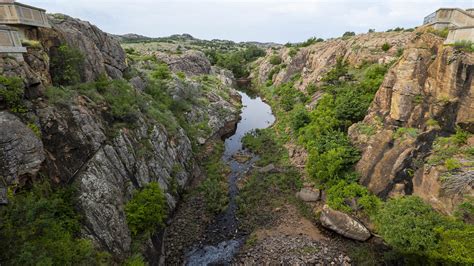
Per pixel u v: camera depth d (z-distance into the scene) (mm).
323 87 43750
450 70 19109
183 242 20469
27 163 13219
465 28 18797
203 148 35812
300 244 20141
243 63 114500
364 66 43562
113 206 16500
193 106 42594
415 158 20031
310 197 25125
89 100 19703
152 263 17328
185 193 25953
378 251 19031
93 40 28344
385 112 24344
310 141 30484
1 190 11664
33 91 15961
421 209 16984
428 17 24562
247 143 38719
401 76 22625
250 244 20312
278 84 69125
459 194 16453
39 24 18938
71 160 15789
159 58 68750
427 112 20609
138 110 24203
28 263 10469
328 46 59125
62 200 13930
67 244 12438
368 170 23000
